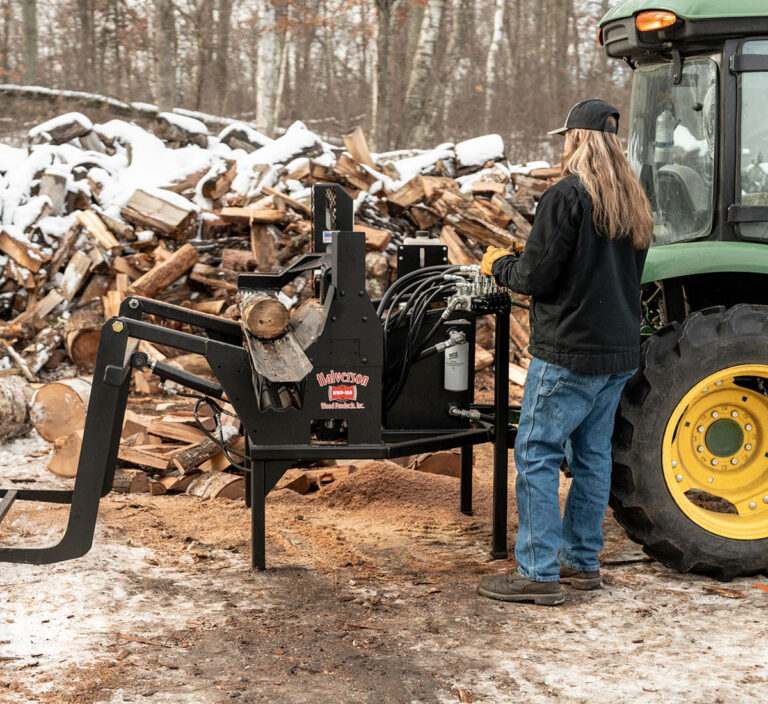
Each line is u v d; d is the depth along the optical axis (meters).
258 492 3.70
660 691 2.74
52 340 7.07
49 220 7.54
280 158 8.16
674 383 3.63
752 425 3.88
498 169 8.20
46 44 21.41
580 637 3.15
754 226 3.88
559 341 3.32
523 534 3.48
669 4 3.75
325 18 16.16
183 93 20.31
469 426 4.04
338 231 3.59
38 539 4.04
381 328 3.64
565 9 22.25
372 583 3.64
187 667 2.86
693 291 4.31
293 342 3.75
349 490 4.84
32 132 8.46
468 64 22.16
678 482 3.77
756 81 3.81
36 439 5.72
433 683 2.79
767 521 3.81
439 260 4.39
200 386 3.86
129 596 3.43
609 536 4.28
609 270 3.27
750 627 3.25
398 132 15.29
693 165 3.99
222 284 7.29
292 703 2.65
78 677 2.77
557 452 3.44
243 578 3.66
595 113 3.32
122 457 4.80
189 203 7.62
